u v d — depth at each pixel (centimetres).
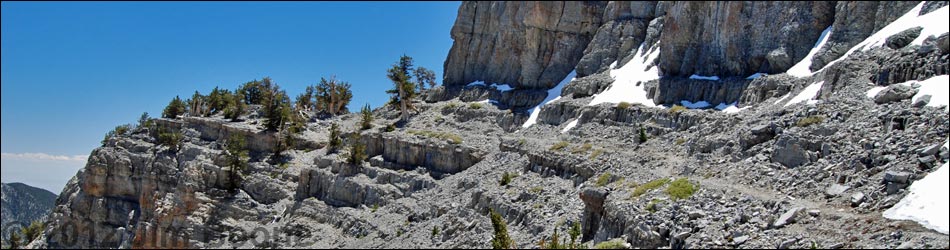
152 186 11519
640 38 11056
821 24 8294
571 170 7031
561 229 5522
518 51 12694
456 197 7738
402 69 13812
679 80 9019
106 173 12044
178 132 12544
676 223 4447
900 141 4803
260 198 9944
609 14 11744
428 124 11638
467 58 13788
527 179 7388
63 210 12381
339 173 9450
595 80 10462
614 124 8788
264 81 15038
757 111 7244
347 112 14162
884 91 5678
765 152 5662
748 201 4559
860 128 5281
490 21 13462
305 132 11994
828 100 6269
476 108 11662
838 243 3781
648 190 5253
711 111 7812
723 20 9025
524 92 11856
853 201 4309
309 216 8881
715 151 6288
